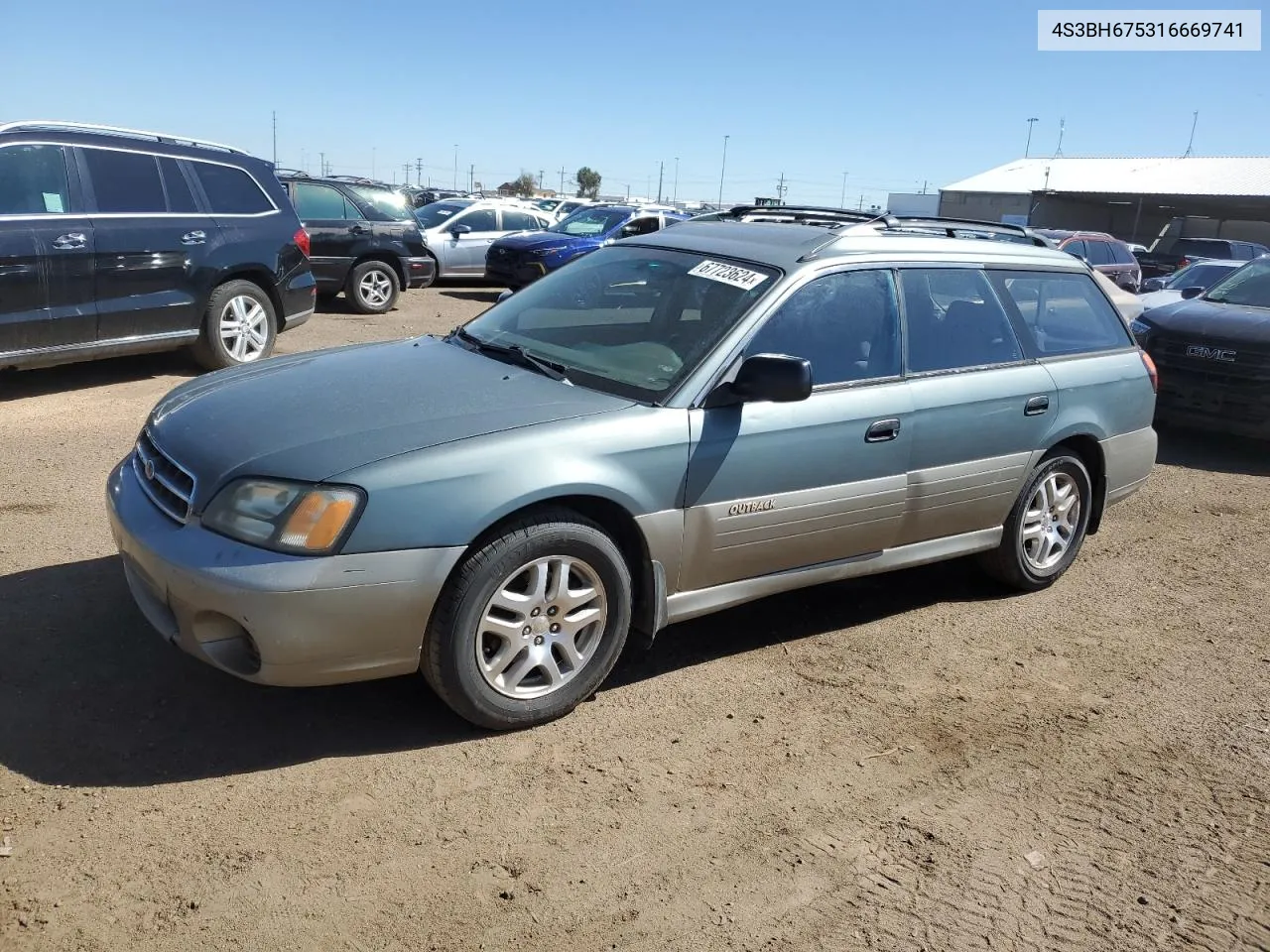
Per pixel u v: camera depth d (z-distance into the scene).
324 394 3.67
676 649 4.30
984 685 4.19
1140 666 4.47
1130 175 47.78
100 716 3.40
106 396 7.80
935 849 3.09
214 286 8.45
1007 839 3.17
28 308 7.21
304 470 3.12
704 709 3.81
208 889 2.66
